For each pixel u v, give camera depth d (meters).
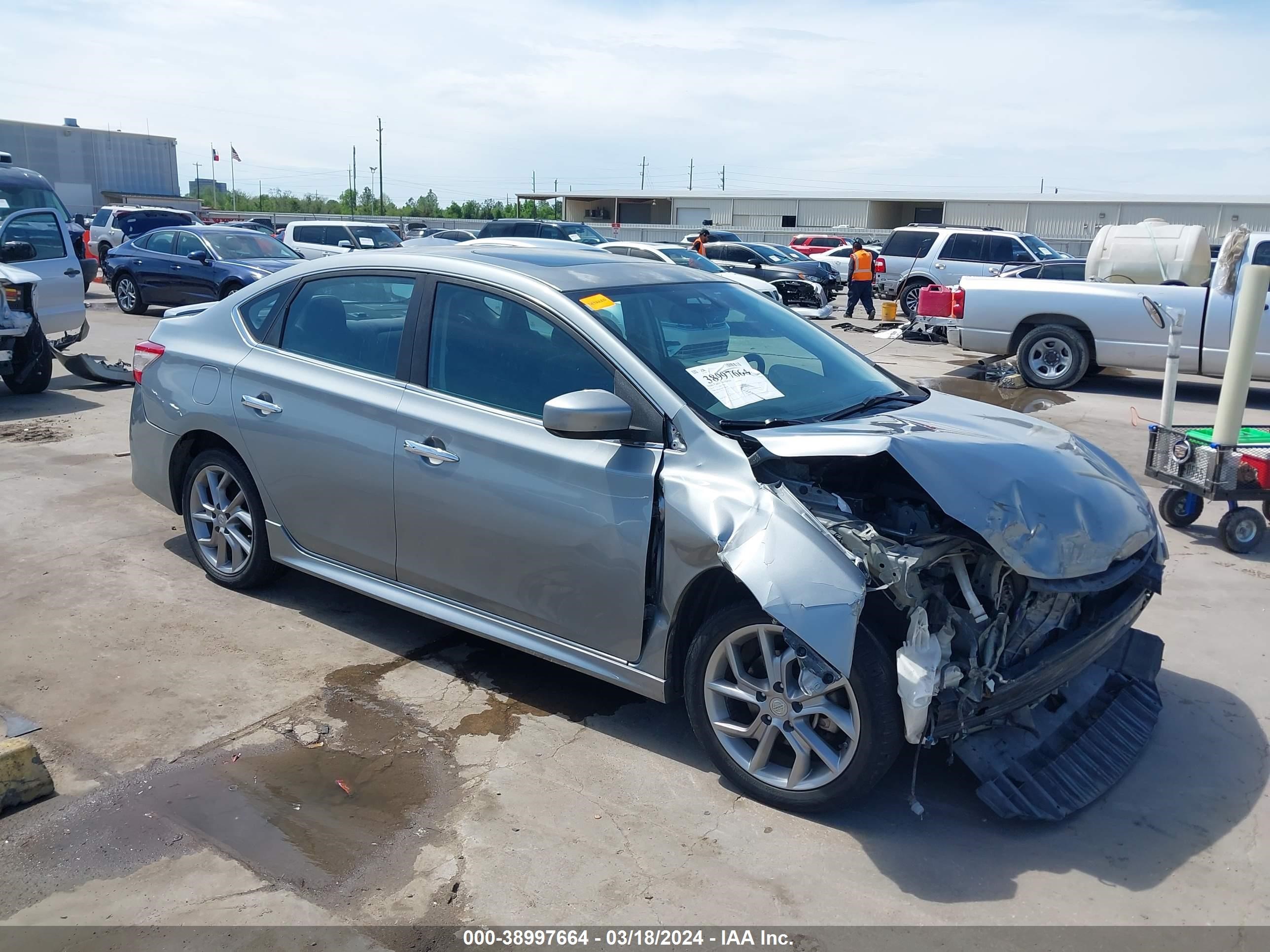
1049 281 12.27
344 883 2.97
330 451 4.32
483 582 3.94
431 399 4.04
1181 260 11.98
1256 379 11.19
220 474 4.97
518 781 3.53
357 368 4.35
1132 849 3.26
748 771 3.44
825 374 4.17
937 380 12.80
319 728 3.83
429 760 3.64
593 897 2.95
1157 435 6.52
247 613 4.81
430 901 2.90
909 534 3.37
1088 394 12.03
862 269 19.84
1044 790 3.37
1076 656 3.42
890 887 3.04
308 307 4.62
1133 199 41.00
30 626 4.57
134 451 5.30
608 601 3.60
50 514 6.11
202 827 3.20
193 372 4.91
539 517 3.70
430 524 4.03
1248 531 6.15
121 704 3.93
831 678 3.19
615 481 3.53
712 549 3.31
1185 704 4.24
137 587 5.06
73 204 51.66
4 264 9.92
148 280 16.75
